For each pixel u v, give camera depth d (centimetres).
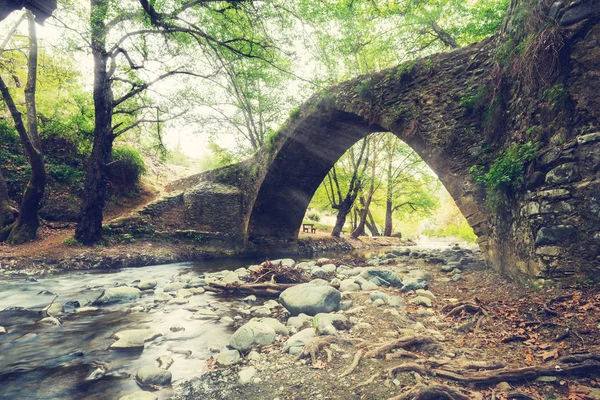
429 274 748
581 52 450
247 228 1578
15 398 276
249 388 281
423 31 1314
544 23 500
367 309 486
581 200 427
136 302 621
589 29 443
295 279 746
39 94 1666
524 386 248
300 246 1812
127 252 1172
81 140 1592
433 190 2773
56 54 1220
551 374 254
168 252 1290
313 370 304
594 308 350
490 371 262
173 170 2856
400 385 262
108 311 557
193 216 1588
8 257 965
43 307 578
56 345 399
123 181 1698
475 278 659
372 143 2250
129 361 353
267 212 1608
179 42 1152
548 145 486
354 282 646
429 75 826
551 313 367
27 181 1354
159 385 296
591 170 423
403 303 507
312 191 1662
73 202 1402
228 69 1305
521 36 570
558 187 451
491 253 668
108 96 1195
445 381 264
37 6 488
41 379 311
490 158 676
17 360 355
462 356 306
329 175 2198
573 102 454
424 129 802
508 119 618
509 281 566
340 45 1250
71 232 1264
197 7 1026
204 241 1503
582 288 405
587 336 302
